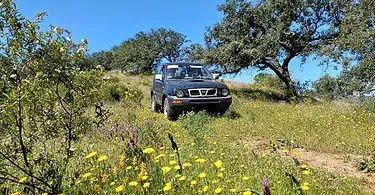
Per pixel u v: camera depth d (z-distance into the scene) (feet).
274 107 48.37
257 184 13.47
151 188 11.84
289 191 12.21
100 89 12.66
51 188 11.96
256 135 27.58
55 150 13.53
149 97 72.23
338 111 43.16
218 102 38.09
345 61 58.44
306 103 65.41
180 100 37.11
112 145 20.71
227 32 92.68
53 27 11.52
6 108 10.18
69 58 11.86
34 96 10.71
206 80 41.29
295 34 89.25
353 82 56.49
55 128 12.05
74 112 12.28
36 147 12.84
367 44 56.18
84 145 19.85
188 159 17.01
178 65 43.68
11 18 10.66
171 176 13.37
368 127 30.83
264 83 105.70
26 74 11.28
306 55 89.61
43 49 11.21
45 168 12.50
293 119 34.73
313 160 20.24
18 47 10.86
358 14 60.59
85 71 12.26
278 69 94.53
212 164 15.56
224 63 90.27
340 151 22.21
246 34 91.35
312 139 24.70
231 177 14.39
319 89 66.74
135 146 16.66
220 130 28.96
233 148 20.86
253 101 63.52
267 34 86.89
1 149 11.23
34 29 11.05
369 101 47.37
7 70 10.87
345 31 61.05
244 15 90.27
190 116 30.07
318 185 14.07
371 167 18.07
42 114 11.68
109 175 13.12
